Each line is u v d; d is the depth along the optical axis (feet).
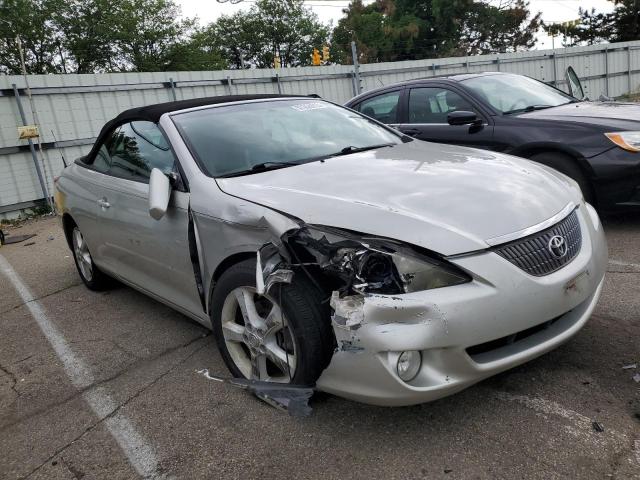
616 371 9.20
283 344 8.88
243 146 11.44
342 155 11.51
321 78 50.19
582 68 73.61
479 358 7.84
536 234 8.32
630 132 15.79
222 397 9.86
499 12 171.01
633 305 11.55
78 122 36.19
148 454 8.55
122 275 14.02
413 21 171.01
